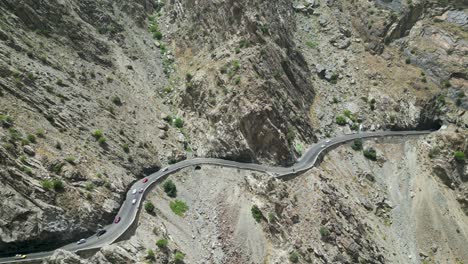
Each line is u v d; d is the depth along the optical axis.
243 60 114.31
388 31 144.75
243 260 84.50
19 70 88.50
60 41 105.62
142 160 97.00
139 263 72.69
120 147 95.12
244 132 106.56
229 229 88.69
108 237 76.50
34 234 69.12
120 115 103.25
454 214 111.38
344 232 95.50
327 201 98.25
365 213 107.12
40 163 75.94
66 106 92.00
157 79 122.19
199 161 103.94
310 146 117.19
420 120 130.38
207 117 111.19
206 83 114.56
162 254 77.62
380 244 102.25
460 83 135.00
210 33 126.25
